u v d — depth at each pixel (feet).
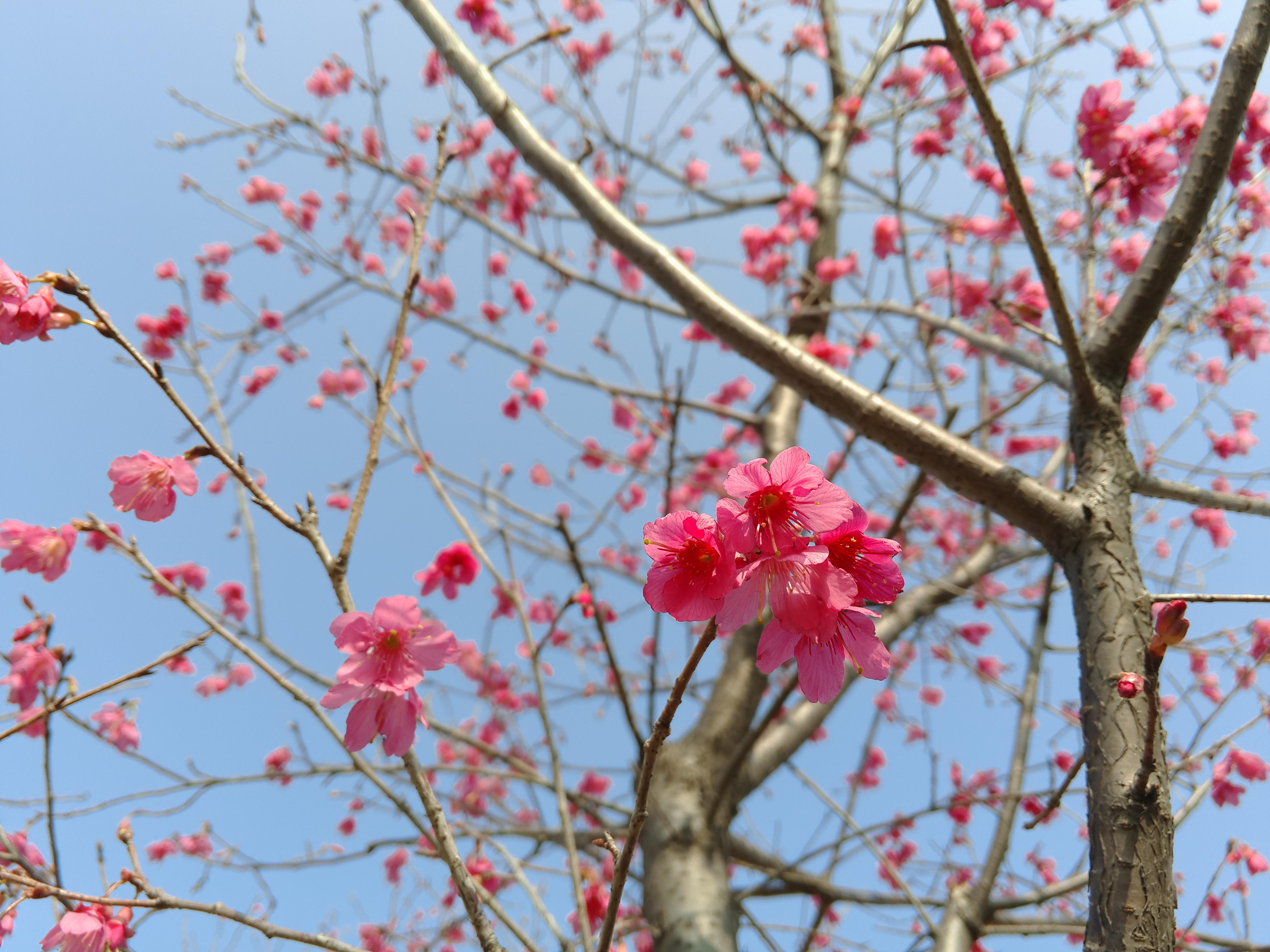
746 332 2.98
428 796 2.41
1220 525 5.33
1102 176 3.00
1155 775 2.52
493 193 5.94
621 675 3.03
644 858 3.66
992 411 5.90
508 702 5.82
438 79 5.79
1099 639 2.62
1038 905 3.54
